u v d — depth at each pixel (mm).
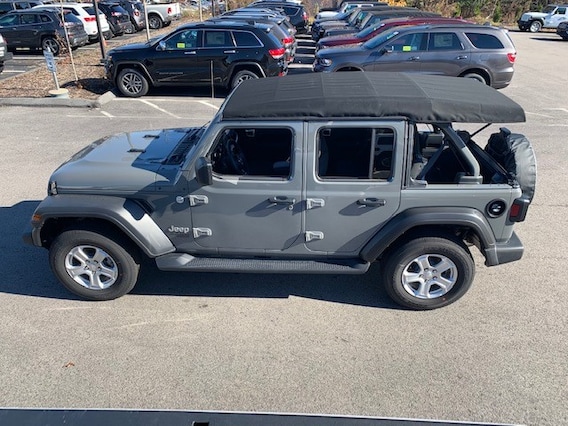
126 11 23453
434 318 4305
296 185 4012
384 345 3973
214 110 11164
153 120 10336
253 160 4742
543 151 8484
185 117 10555
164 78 12195
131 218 4129
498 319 4281
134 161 4469
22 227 5891
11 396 3479
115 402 3432
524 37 26797
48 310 4426
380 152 3953
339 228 4152
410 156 3926
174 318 4312
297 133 3891
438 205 4023
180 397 3471
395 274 4234
